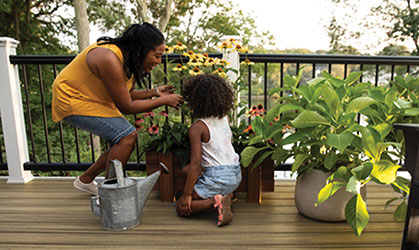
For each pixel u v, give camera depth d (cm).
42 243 135
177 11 1433
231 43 197
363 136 126
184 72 206
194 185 159
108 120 160
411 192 104
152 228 149
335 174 130
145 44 150
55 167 230
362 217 121
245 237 138
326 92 132
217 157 158
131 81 169
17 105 223
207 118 156
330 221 152
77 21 816
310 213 153
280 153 162
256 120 165
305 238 137
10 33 947
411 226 106
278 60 210
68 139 834
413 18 1023
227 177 156
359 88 156
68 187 214
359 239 135
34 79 898
